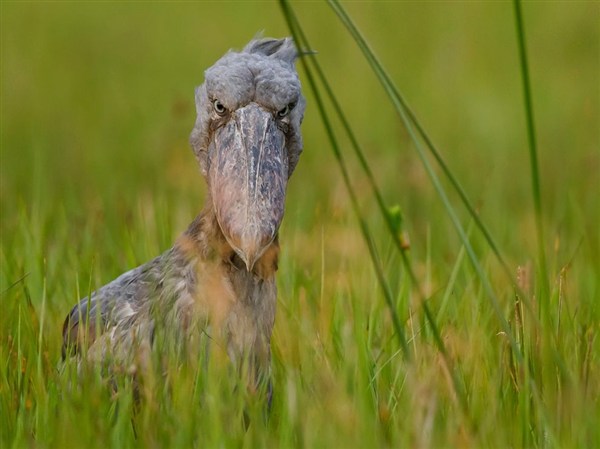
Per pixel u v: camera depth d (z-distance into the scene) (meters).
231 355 14.06
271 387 14.93
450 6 47.00
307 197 26.53
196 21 46.75
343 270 18.77
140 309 14.56
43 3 48.84
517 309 14.91
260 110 13.80
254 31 45.38
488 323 16.88
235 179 13.30
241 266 14.12
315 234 21.08
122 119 37.16
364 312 17.19
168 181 27.61
